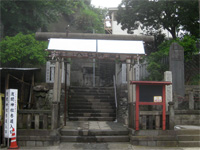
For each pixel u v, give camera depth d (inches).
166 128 306.2
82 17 757.9
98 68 690.2
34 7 534.6
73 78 663.1
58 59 311.3
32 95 427.2
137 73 482.6
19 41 426.6
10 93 279.0
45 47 437.4
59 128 314.3
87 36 315.6
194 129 324.8
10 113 278.1
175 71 469.4
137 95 299.9
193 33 608.7
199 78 542.9
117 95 481.7
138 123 299.3
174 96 412.5
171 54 475.8
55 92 310.7
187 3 548.7
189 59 538.6
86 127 351.3
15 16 524.1
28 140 293.3
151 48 673.6
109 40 301.1
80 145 295.1
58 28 766.5
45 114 305.0
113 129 332.2
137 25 664.4
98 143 303.7
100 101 493.4
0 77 323.9
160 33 693.3
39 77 485.4
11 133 278.4
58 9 631.2
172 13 590.6
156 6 571.8
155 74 487.2
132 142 296.2
